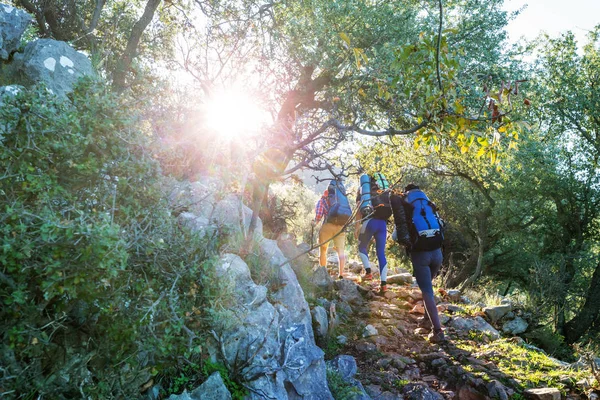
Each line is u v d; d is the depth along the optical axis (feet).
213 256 9.88
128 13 36.68
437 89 12.84
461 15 36.91
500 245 78.74
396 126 24.81
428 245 18.78
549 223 73.67
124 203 8.94
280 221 27.55
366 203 22.04
